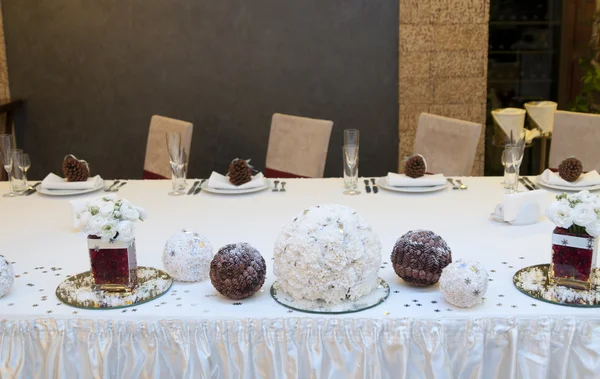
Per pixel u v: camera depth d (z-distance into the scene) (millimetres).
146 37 4777
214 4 4727
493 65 5160
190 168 4984
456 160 3465
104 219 1767
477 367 1694
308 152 3635
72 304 1766
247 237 2285
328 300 1729
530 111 4816
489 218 2447
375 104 4852
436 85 4762
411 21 4664
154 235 2324
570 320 1680
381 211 2568
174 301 1788
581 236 1757
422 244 1811
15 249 2201
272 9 4730
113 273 1821
